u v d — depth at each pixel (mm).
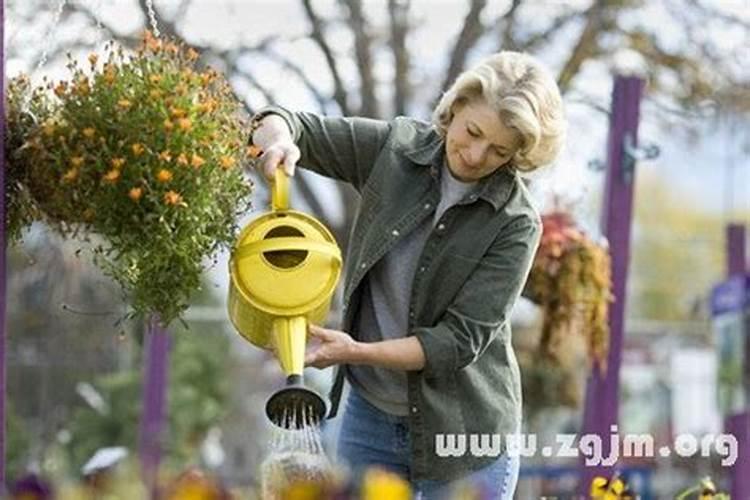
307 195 20453
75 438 20297
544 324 11250
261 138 6387
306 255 6004
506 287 6383
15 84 6055
